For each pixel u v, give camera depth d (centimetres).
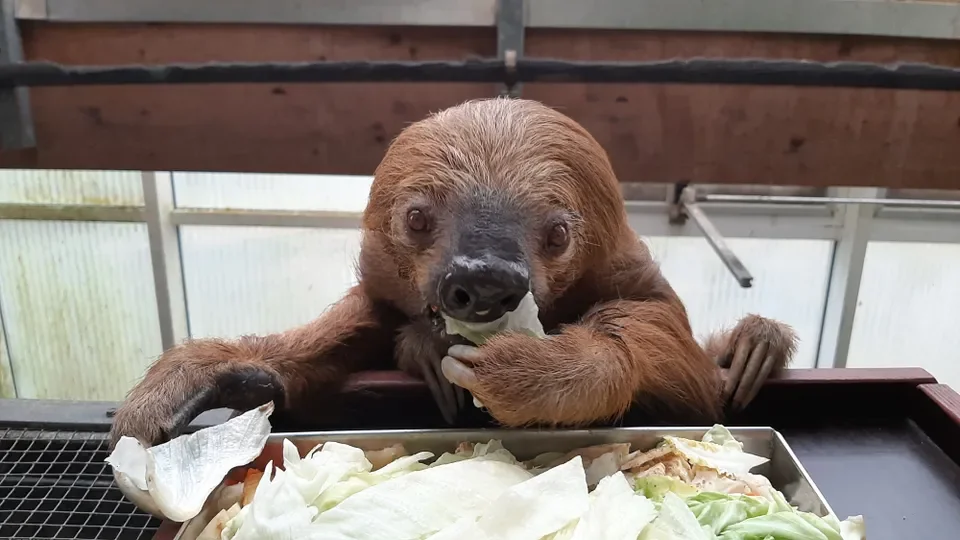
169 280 82
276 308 86
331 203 81
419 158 36
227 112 59
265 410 33
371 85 58
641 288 42
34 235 82
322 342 42
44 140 59
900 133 60
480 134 35
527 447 34
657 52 58
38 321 86
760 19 57
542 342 34
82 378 89
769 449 34
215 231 82
